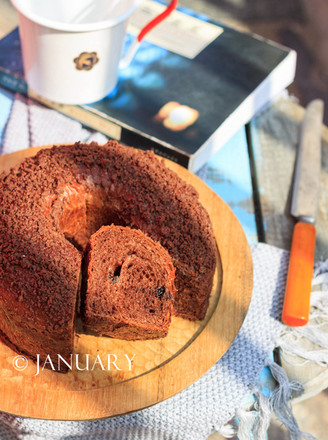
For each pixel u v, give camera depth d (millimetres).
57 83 590
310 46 884
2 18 721
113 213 497
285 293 518
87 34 541
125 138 609
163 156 596
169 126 601
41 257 434
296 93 833
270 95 686
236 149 646
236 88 648
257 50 691
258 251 554
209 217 515
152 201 485
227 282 499
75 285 427
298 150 649
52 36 541
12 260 431
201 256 467
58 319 414
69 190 484
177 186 501
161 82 642
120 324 443
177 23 707
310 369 494
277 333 502
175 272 466
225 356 485
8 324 434
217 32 706
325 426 625
